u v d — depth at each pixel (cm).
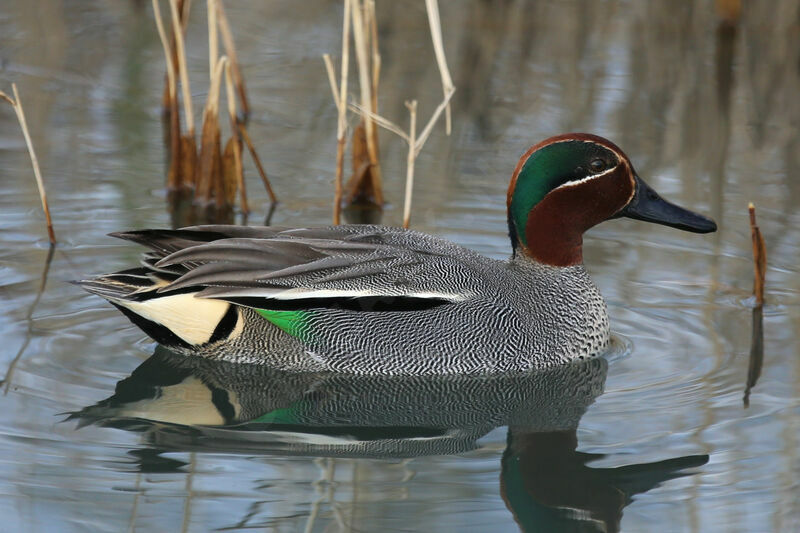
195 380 1154
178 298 1139
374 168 1535
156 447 1001
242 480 946
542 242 1220
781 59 2152
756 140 1811
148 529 861
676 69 2098
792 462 968
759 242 1277
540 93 1972
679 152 1747
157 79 1992
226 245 1122
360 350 1158
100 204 1533
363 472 969
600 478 959
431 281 1165
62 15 2248
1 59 2022
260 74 2031
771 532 870
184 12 1769
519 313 1180
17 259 1361
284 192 1599
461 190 1605
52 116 1820
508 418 1096
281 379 1166
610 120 1859
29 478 929
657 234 1517
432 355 1160
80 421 1031
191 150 1579
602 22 2306
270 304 1140
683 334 1237
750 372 1143
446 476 970
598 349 1218
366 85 1493
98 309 1256
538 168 1201
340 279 1139
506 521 889
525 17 2314
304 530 865
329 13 2333
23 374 1105
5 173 1608
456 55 2133
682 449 998
